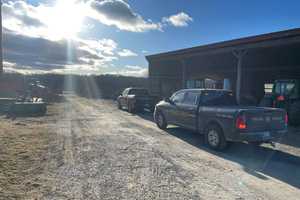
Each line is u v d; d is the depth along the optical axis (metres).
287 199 4.09
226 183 4.72
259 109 6.78
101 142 7.88
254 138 6.54
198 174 5.17
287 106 11.92
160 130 10.23
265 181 4.86
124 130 10.11
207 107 7.73
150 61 26.33
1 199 3.89
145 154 6.57
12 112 14.52
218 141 7.10
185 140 8.45
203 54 18.55
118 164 5.71
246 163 6.00
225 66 22.55
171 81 26.94
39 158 6.03
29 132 9.13
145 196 4.11
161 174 5.11
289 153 6.96
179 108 9.15
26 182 4.59
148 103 16.38
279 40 13.34
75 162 5.80
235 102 8.73
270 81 20.03
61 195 4.12
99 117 14.02
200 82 24.58
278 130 6.95
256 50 18.67
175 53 21.30
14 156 6.10
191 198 4.06
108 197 4.07
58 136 8.62
